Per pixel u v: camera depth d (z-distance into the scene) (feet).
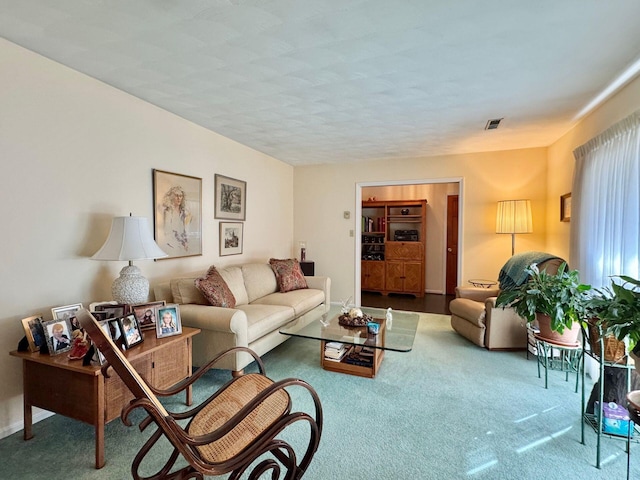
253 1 5.12
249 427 4.90
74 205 7.55
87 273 7.86
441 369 9.51
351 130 11.98
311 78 7.86
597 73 7.48
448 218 21.70
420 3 5.18
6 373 6.37
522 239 14.62
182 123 10.75
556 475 5.31
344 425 6.71
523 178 14.56
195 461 3.86
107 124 8.28
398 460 5.66
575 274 7.27
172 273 10.46
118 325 6.20
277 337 10.18
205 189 11.87
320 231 18.13
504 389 8.27
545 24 5.70
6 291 6.38
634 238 7.10
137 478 4.35
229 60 7.02
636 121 7.06
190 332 7.45
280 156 16.25
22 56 6.53
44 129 6.94
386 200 22.53
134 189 9.06
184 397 7.75
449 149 14.71
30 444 6.08
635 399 4.64
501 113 10.18
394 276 21.47
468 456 5.76
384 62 7.09
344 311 10.35
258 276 12.76
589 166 9.27
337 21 5.66
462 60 6.98
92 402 5.53
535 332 8.18
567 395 7.96
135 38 6.20
